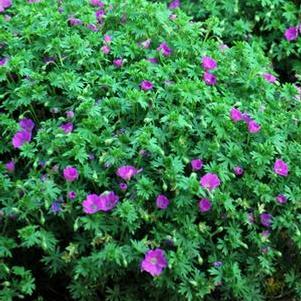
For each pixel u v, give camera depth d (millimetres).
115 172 923
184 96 960
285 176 967
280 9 1340
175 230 886
